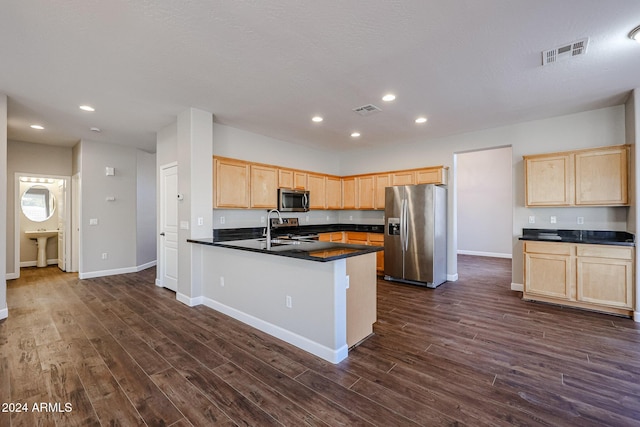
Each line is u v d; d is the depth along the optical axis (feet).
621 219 12.12
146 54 8.10
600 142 12.40
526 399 6.26
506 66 8.82
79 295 14.01
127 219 19.26
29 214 21.47
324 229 20.47
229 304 11.30
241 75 9.36
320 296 8.15
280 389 6.65
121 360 7.93
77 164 18.34
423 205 15.72
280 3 6.11
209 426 5.51
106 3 6.07
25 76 9.32
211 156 12.90
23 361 7.86
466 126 14.89
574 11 6.38
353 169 21.66
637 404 6.08
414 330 9.91
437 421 5.62
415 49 7.89
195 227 12.35
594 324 10.32
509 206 25.17
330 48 7.84
